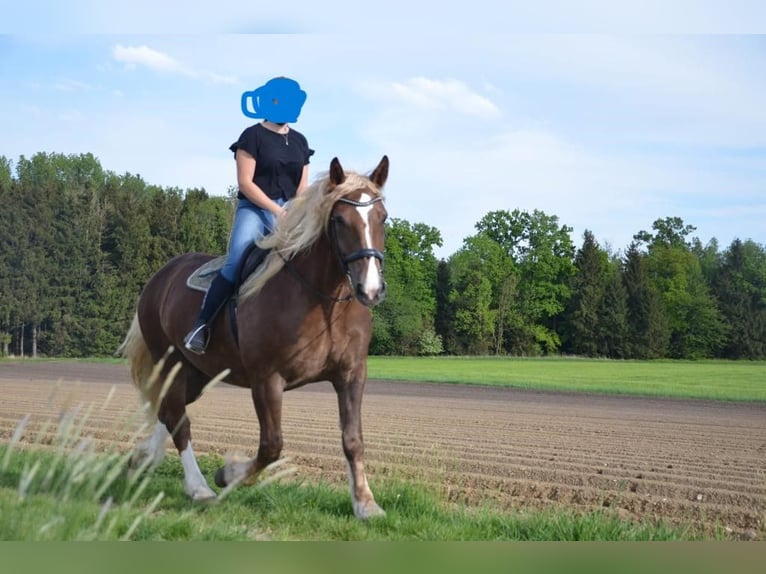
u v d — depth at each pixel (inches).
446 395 1019.9
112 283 2440.9
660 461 412.5
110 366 1683.1
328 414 640.4
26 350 2386.8
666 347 3169.3
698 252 4084.6
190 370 278.4
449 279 3218.5
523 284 3400.6
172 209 2674.7
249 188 247.4
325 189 224.5
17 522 134.4
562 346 3316.9
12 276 2327.8
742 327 3208.7
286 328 224.2
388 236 3176.7
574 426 616.7
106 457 138.1
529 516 225.0
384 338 2979.8
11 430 434.6
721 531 235.1
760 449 485.7
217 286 245.3
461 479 314.2
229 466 241.8
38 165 3408.0
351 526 212.8
